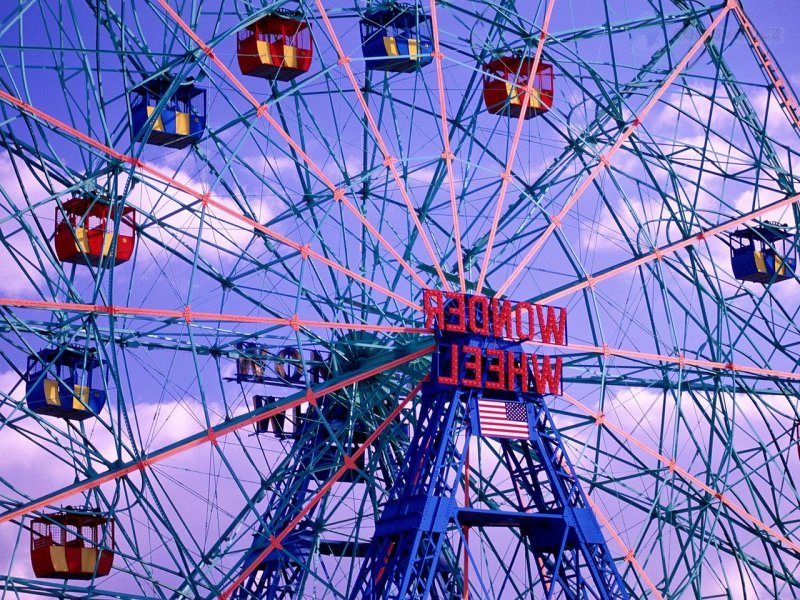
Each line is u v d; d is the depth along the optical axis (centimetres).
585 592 6831
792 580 7838
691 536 7438
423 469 6781
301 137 7444
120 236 7144
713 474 7550
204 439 6506
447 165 7169
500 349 7050
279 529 7569
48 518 6588
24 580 6391
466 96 7625
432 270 7494
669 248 7531
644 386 7844
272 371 7794
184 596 6594
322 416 6819
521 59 7631
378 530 6806
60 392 7069
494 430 6919
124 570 6431
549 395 7081
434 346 6962
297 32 7344
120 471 6431
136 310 6444
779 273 8188
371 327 6806
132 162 6475
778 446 7944
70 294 6800
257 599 7256
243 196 7381
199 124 7269
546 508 6938
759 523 7494
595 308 7275
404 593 6456
